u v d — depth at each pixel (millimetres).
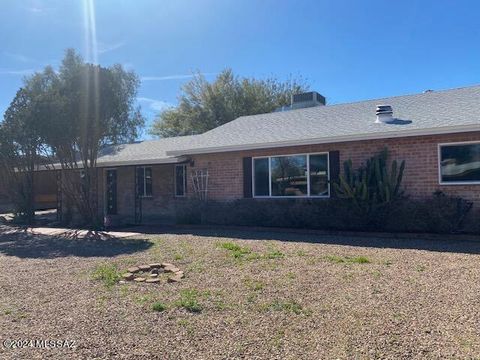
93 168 16812
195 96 40844
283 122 16375
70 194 17125
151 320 5129
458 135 11008
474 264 7594
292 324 4859
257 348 4230
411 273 7031
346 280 6719
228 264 8195
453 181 11133
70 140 15992
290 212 13039
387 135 11602
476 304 5340
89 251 10680
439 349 4074
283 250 9523
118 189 20359
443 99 13875
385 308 5289
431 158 11438
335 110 16297
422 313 5066
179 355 4125
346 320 4926
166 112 41688
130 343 4457
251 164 14727
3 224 18734
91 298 6172
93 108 15852
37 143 16578
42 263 9273
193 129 39844
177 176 18453
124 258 9328
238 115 39531
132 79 17328
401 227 11273
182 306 5594
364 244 10070
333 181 12797
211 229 14102
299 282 6676
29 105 15727
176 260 8781
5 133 17234
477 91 13852
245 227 13750
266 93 41219
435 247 9422
